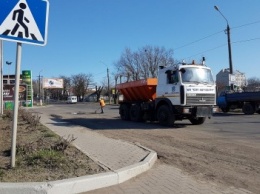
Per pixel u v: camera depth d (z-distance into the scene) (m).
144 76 81.62
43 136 12.82
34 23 6.94
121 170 7.34
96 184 6.72
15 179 6.55
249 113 30.02
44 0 7.06
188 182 7.34
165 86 19.97
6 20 6.64
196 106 18.77
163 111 20.11
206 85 19.06
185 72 18.84
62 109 53.94
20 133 13.83
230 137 14.84
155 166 8.90
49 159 7.97
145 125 21.00
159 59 80.88
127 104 25.59
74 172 7.18
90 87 144.75
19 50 6.86
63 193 6.25
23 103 58.00
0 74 26.06
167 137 15.02
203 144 12.85
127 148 10.66
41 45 7.02
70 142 10.51
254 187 7.07
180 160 9.81
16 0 6.74
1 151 9.67
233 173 8.27
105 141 12.39
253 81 82.06
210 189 6.84
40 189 6.03
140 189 6.73
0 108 25.92
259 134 15.78
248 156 10.43
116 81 86.06
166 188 6.82
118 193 6.46
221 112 33.06
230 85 34.12
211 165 9.16
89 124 22.27
